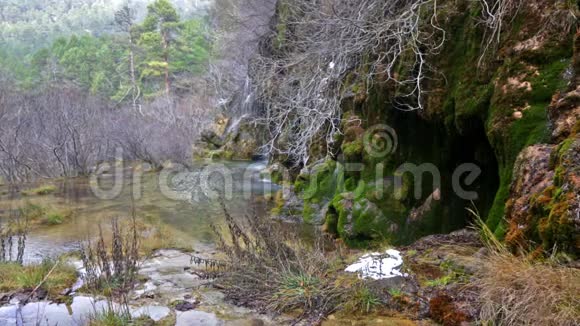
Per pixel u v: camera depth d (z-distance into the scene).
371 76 5.25
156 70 37.78
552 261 2.53
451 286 3.03
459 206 4.54
